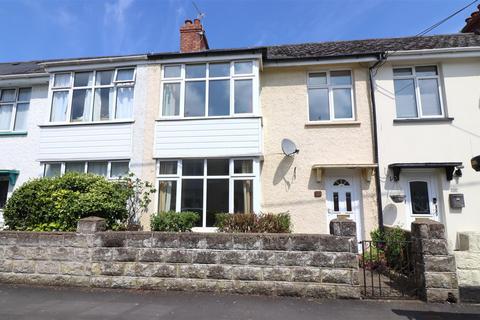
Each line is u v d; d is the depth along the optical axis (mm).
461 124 9453
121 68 10742
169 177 9875
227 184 9625
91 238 6312
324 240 5750
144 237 6184
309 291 5637
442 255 5406
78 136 10391
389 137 9664
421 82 10070
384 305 5266
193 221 9133
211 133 9836
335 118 10289
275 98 10445
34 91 11750
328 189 9820
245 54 10062
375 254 7516
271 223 7852
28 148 11312
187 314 4871
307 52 11484
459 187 9109
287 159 9977
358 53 9891
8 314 4844
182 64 10484
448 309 5078
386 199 9352
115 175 10266
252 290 5770
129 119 10336
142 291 5945
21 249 6465
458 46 10102
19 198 7504
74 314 4855
